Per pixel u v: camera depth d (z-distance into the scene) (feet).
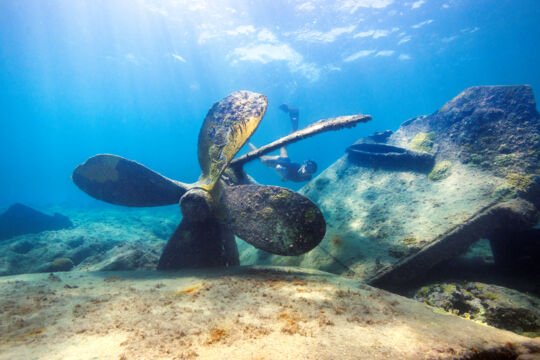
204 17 91.09
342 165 23.50
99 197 17.97
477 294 10.62
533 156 14.35
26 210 37.14
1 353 5.53
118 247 19.63
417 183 17.61
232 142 14.03
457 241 12.32
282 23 90.12
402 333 6.02
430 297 11.22
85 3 86.53
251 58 117.50
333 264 14.12
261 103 14.49
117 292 9.75
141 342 5.77
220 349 5.41
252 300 8.34
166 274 13.21
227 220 13.25
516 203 12.24
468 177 15.71
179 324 6.66
